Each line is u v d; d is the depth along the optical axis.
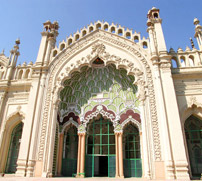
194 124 14.45
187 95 13.90
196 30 16.42
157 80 13.77
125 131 15.57
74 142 16.41
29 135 14.02
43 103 15.19
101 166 19.52
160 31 15.66
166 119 12.48
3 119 15.99
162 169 11.52
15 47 19.14
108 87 16.33
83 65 16.12
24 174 12.91
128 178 12.97
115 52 15.98
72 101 16.58
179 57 15.44
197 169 13.46
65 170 15.15
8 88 17.09
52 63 16.70
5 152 15.37
